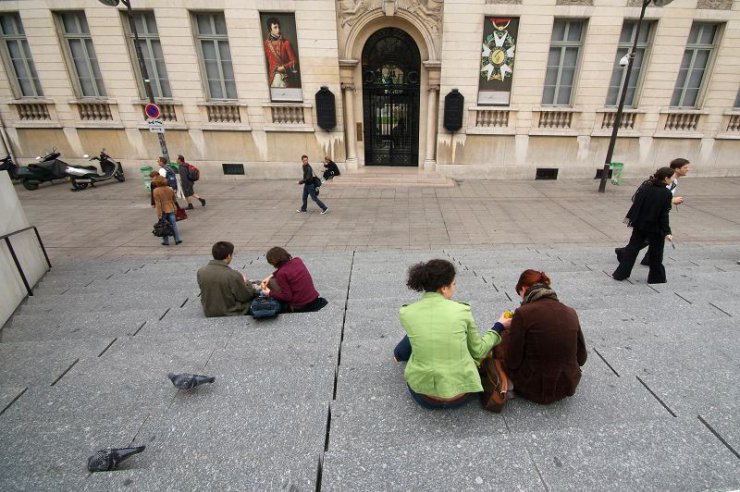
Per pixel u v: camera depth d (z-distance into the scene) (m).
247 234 9.12
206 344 3.49
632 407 2.46
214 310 4.29
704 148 14.20
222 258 4.27
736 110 13.78
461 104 13.69
